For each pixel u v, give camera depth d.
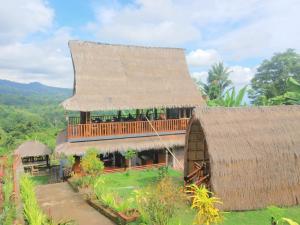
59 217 11.39
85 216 11.62
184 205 11.74
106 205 12.09
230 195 12.05
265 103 29.23
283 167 12.80
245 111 14.08
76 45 21.91
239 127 13.33
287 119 14.16
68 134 19.20
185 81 23.89
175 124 22.44
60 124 64.44
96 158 15.62
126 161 20.58
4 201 10.64
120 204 11.48
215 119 13.38
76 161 19.12
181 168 21.47
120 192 15.06
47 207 12.66
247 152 12.63
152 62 24.00
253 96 51.44
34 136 43.38
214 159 12.24
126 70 22.52
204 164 14.17
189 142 15.34
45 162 24.41
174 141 21.88
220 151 12.43
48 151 23.95
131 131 20.98
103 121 23.69
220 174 12.16
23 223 9.80
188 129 14.90
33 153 23.45
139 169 20.83
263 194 12.37
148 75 22.97
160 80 23.05
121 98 20.61
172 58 25.00
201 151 15.73
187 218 10.96
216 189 12.00
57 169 23.91
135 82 22.08
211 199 8.94
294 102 25.19
